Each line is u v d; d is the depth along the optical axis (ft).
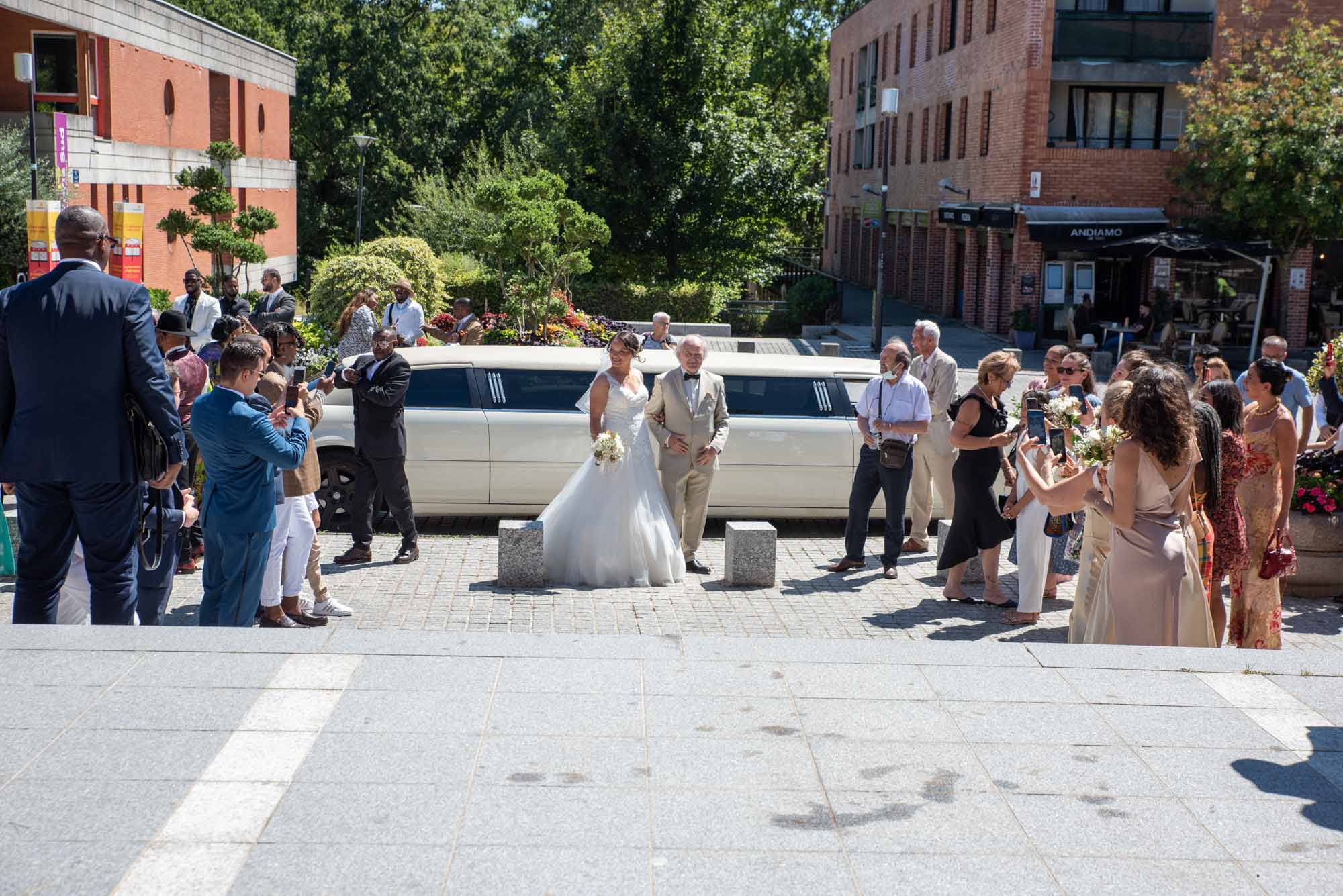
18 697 16.25
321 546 36.52
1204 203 106.01
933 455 37.65
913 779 14.52
